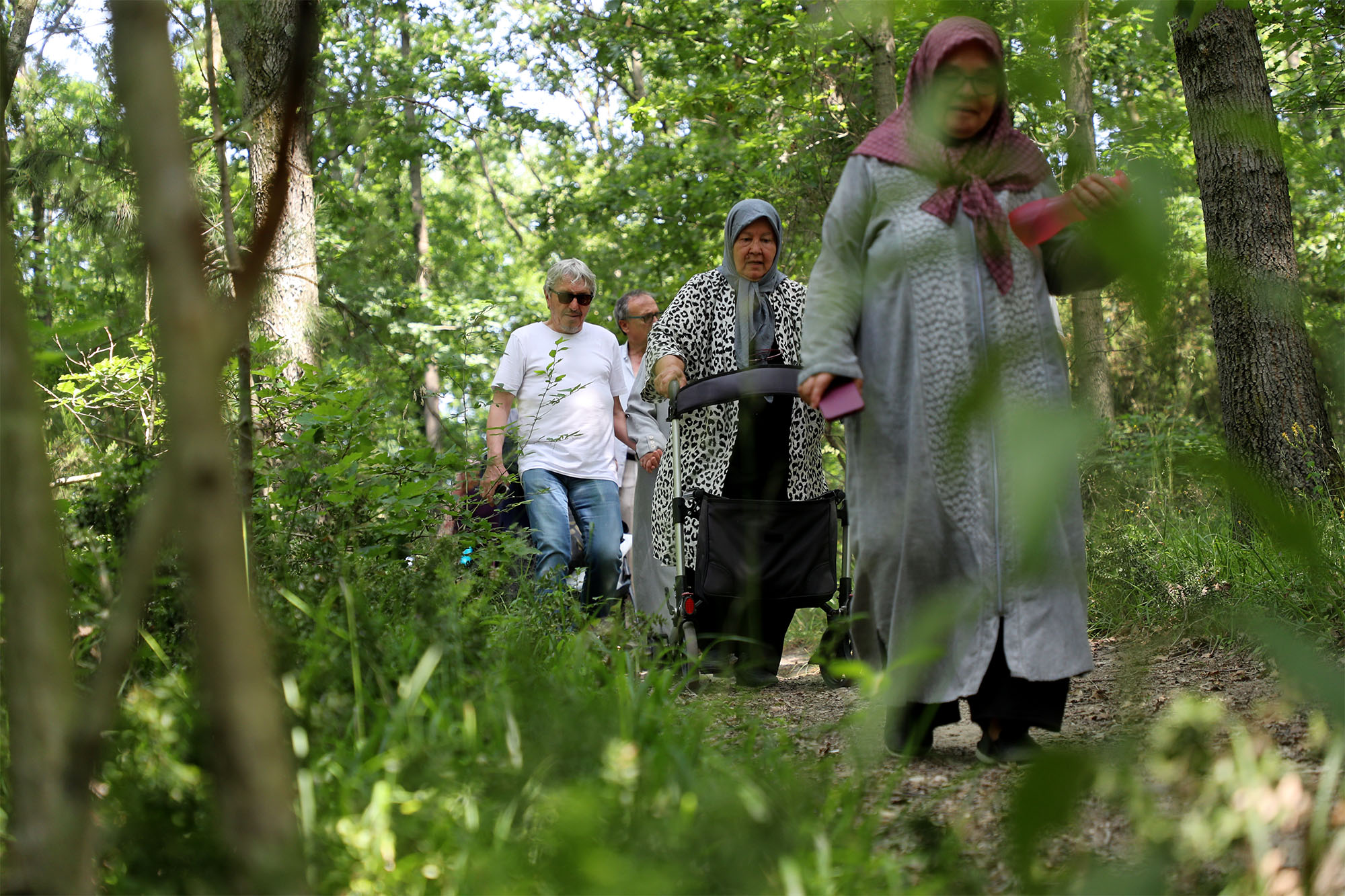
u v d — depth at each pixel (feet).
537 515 17.94
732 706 9.97
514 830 5.60
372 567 10.72
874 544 9.37
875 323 9.43
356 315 46.50
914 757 9.49
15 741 3.43
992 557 8.89
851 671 5.49
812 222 43.16
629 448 21.36
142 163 2.66
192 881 4.98
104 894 5.06
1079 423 1.70
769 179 44.09
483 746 6.80
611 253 71.87
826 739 9.72
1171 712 6.75
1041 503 1.65
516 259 92.53
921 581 9.07
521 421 18.58
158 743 6.11
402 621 9.23
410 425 15.98
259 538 10.32
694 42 51.96
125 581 2.87
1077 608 9.02
